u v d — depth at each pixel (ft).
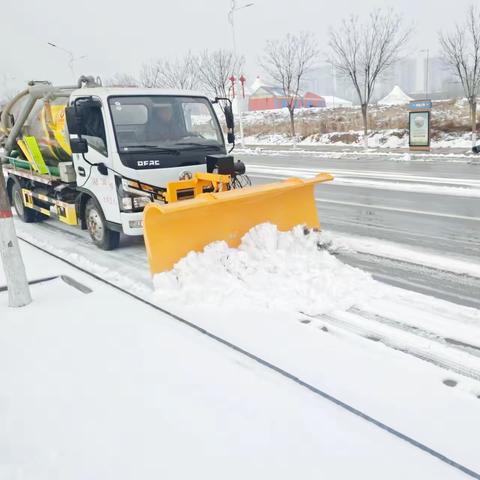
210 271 16.02
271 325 13.51
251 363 11.68
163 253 15.84
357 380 10.75
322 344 12.39
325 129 89.45
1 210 15.12
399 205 30.17
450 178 39.17
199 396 10.43
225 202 16.43
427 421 9.33
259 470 8.27
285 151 73.31
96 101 19.22
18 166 28.66
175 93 20.62
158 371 11.49
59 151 23.52
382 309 14.46
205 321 13.89
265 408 9.94
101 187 20.15
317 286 15.61
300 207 19.76
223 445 8.91
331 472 8.17
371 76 73.00
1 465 8.68
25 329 14.08
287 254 17.54
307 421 9.50
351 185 38.93
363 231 24.30
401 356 11.73
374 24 71.82
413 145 61.00
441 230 23.70
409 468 8.21
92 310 15.19
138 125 19.47
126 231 19.02
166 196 18.88
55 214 25.02
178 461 8.55
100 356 12.32
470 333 12.86
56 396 10.68
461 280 16.94
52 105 23.07
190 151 20.17
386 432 9.11
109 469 8.45
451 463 8.27
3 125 28.43
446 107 82.84
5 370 11.89
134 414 9.91
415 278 17.29
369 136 75.56
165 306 14.97
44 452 8.96
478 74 61.46
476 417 9.41
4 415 10.11
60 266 19.80
